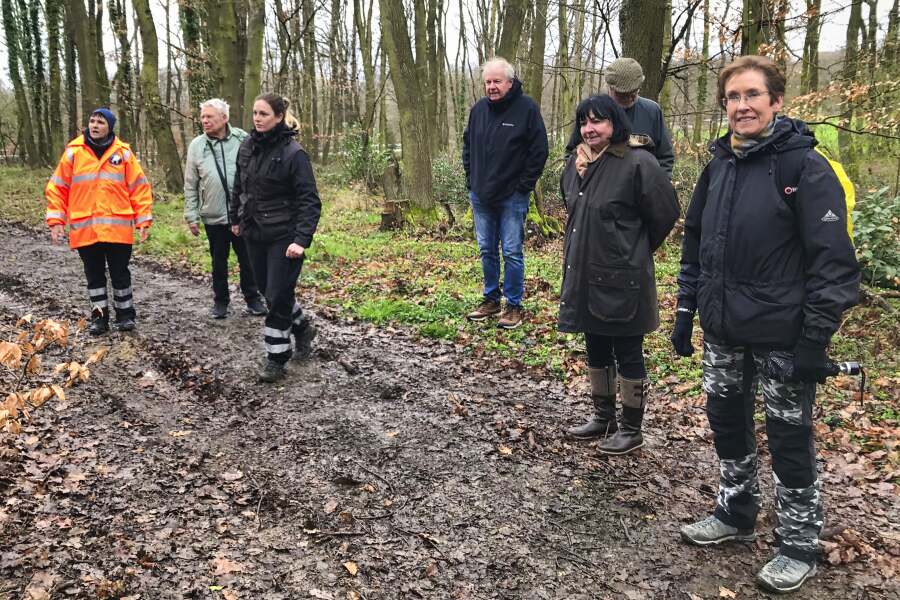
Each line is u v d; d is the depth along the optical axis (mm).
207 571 2896
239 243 6723
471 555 3146
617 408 4836
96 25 21688
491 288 6656
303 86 29203
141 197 6148
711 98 15359
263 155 4902
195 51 17953
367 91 22047
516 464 4016
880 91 9016
